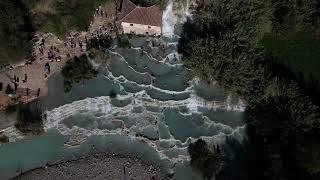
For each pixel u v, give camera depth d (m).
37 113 85.31
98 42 88.44
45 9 88.31
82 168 82.44
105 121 84.81
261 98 79.19
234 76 79.81
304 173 73.56
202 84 85.44
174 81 86.00
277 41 85.31
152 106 85.19
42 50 88.31
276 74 81.88
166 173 82.00
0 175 83.06
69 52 88.06
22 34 84.56
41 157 83.88
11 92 85.88
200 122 84.12
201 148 81.81
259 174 79.88
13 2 85.75
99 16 88.94
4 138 84.31
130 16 84.88
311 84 83.12
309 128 75.75
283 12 84.38
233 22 83.81
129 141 83.88
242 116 83.94
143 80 86.38
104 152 83.44
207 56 79.88
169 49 87.69
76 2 88.19
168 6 87.19
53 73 87.50
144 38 88.38
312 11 84.50
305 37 85.12
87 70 86.31
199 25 85.44
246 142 82.81
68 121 85.06
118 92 85.94
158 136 83.62
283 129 76.88
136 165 82.31
